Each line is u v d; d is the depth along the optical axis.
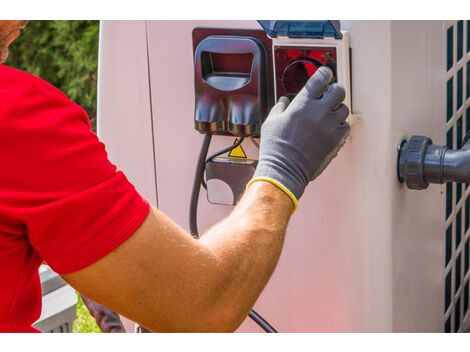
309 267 1.79
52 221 1.18
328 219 1.74
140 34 1.83
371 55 1.59
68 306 1.97
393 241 1.73
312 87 1.48
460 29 2.09
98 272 1.20
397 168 1.71
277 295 1.85
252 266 1.30
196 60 1.71
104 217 1.19
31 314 1.34
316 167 1.47
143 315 1.24
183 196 1.91
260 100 1.66
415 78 1.75
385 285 1.75
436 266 2.07
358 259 1.74
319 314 1.82
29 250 1.27
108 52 1.88
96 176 1.20
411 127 1.76
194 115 1.79
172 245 1.22
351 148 1.66
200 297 1.24
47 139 1.17
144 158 1.92
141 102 1.88
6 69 1.21
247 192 1.40
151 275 1.21
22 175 1.16
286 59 1.60
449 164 1.67
